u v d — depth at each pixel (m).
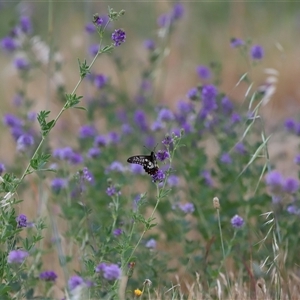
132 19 22.31
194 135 10.96
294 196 9.70
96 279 7.50
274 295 8.18
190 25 21.20
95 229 8.39
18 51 14.05
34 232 9.70
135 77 18.97
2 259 7.38
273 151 12.66
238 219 8.52
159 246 10.02
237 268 9.24
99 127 15.42
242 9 20.67
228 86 18.03
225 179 10.43
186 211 9.43
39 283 8.68
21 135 11.05
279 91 17.03
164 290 8.17
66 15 21.83
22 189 10.84
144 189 11.59
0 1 20.80
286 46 19.42
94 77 14.03
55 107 16.80
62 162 11.73
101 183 10.45
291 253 9.08
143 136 12.82
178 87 18.17
